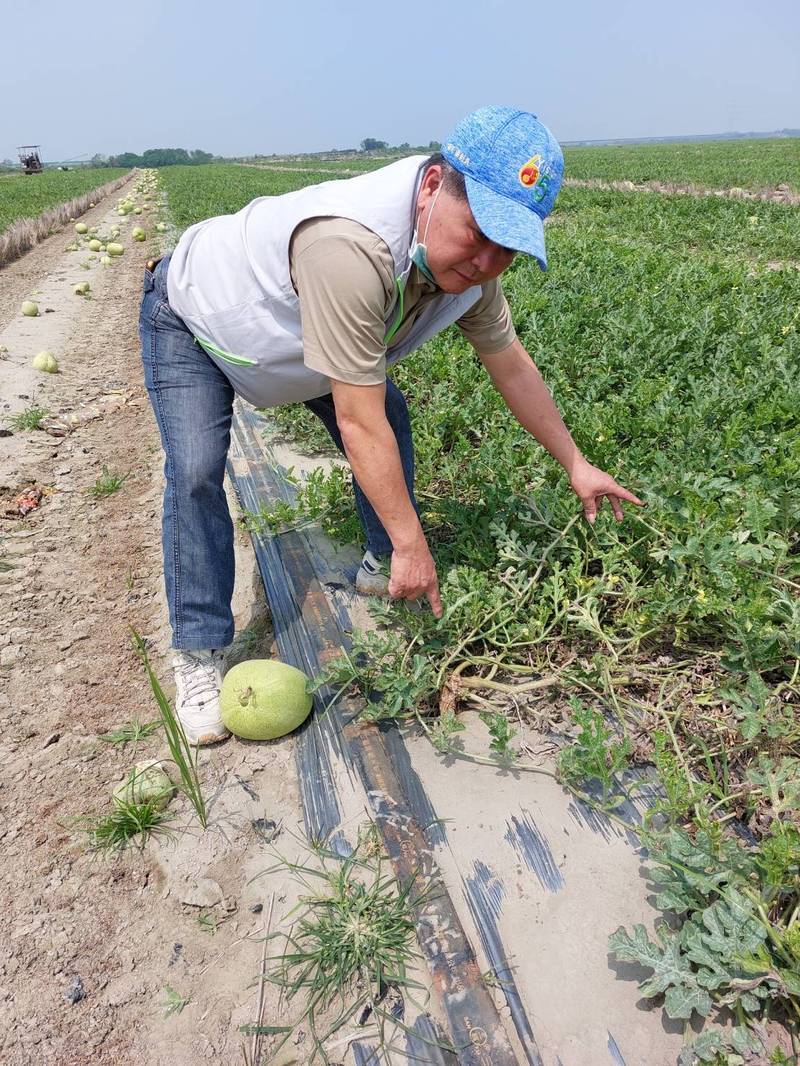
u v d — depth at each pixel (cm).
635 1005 191
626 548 313
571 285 819
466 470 431
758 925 181
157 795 264
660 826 234
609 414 447
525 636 301
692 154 5369
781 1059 160
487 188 193
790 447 371
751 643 262
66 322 1056
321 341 212
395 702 269
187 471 270
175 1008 207
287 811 262
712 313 636
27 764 294
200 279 252
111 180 6000
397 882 223
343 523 391
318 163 8950
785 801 208
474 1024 189
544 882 223
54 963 221
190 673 291
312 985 206
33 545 458
